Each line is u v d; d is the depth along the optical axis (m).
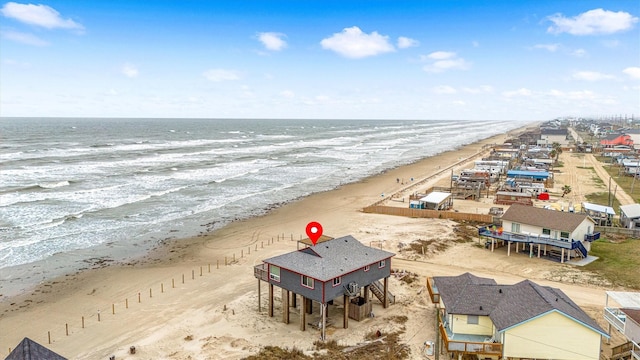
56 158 120.44
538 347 26.77
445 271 43.59
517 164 112.88
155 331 32.72
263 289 40.34
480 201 75.25
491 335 29.50
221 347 30.30
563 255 45.91
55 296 39.22
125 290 40.38
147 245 53.41
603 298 37.00
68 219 62.97
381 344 30.47
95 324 34.00
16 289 40.78
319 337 31.62
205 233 58.38
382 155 152.50
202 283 41.81
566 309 27.20
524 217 49.31
